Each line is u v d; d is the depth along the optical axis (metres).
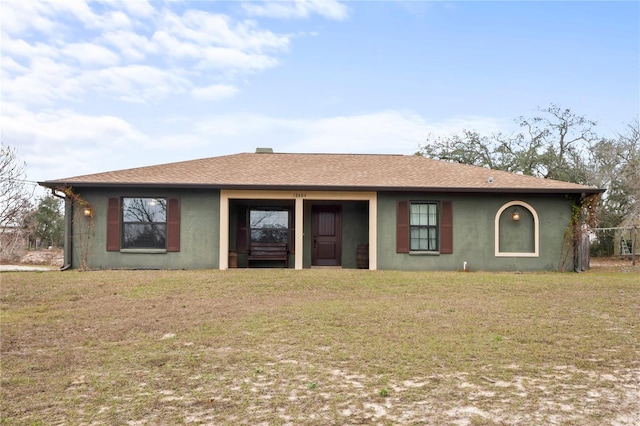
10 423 4.20
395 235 15.80
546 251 15.93
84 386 5.13
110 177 15.47
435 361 5.91
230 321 8.09
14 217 21.95
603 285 11.88
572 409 4.45
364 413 4.36
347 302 9.77
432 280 12.52
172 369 5.68
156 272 13.92
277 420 4.22
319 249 17.27
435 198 15.88
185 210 15.45
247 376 5.41
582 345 6.64
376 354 6.20
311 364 5.82
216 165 17.66
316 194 15.65
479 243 15.87
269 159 19.00
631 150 29.23
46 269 16.05
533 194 15.95
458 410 4.41
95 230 15.24
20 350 6.57
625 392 4.91
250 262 16.97
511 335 7.16
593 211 16.20
